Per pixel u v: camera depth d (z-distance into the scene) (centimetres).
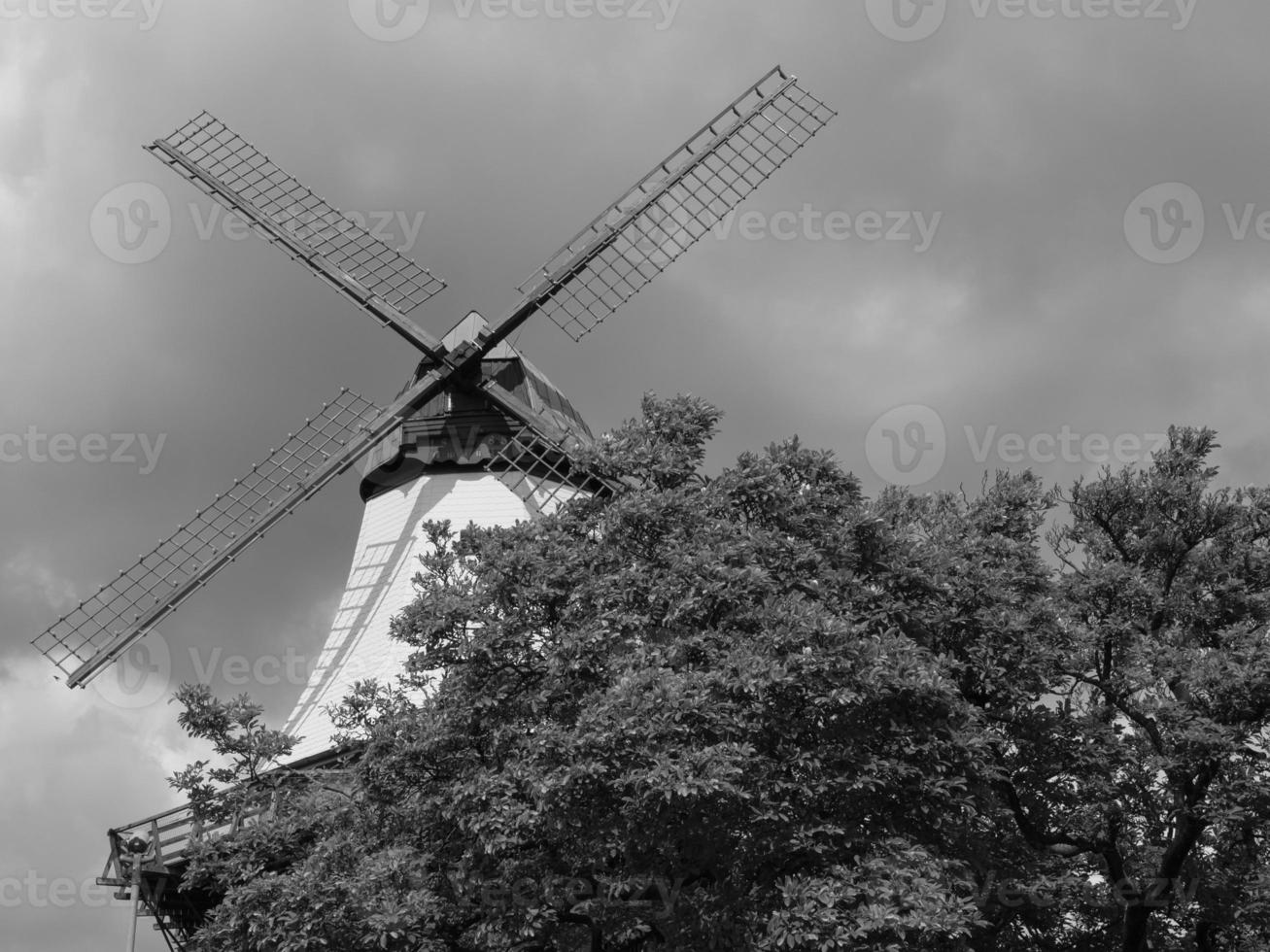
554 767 1692
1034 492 2450
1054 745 2166
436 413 3091
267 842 1956
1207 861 2328
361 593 3036
